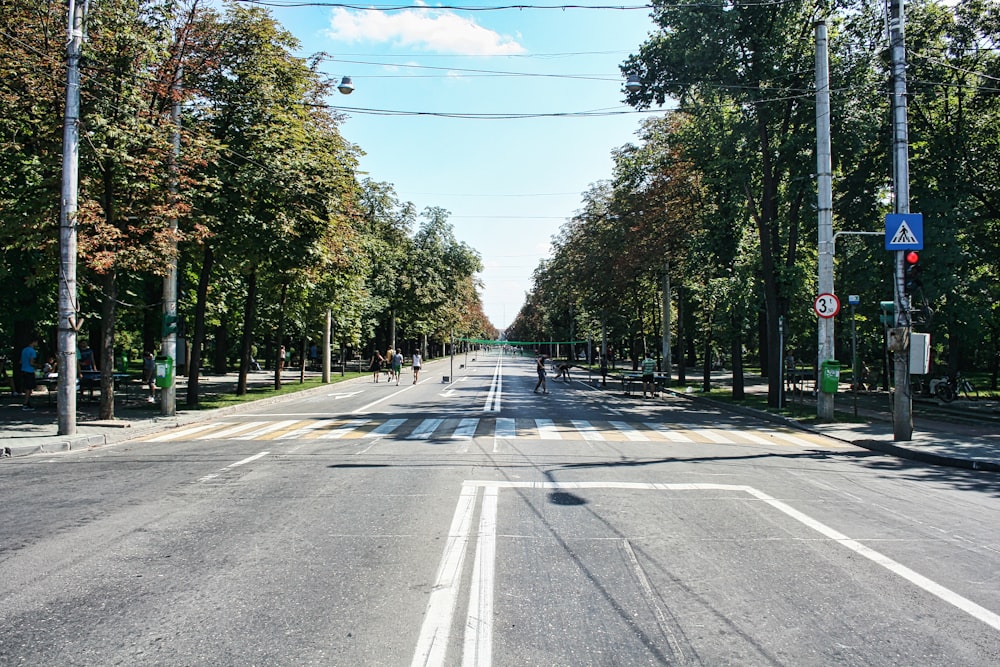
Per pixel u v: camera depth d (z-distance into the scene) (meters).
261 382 34.28
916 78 21.86
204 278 20.34
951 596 4.92
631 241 30.39
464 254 65.06
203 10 16.89
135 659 3.80
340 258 23.31
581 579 5.18
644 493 8.29
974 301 21.83
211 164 17.52
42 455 11.49
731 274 26.09
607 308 41.03
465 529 6.51
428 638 4.09
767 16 20.09
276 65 18.70
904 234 13.59
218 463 10.37
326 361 34.94
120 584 5.00
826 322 17.44
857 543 6.27
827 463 11.33
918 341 13.63
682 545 6.10
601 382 40.94
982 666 3.81
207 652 3.88
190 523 6.73
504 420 16.94
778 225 23.48
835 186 24.30
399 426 15.48
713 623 4.38
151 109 15.59
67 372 13.17
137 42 14.44
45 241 14.49
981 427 16.56
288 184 18.23
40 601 4.66
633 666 3.76
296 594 4.81
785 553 5.91
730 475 9.71
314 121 21.16
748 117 21.39
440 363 81.81
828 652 3.97
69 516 7.02
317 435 13.86
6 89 13.78
